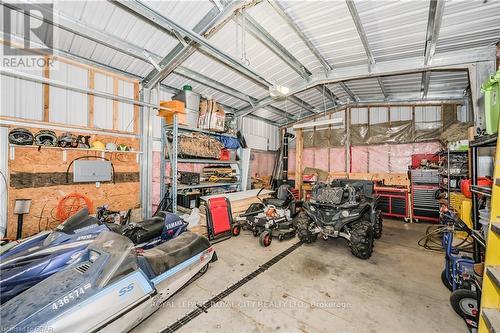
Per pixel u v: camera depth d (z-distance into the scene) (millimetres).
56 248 1772
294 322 1830
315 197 3664
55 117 3074
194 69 3984
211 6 2449
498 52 2977
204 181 4875
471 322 1734
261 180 6859
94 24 2627
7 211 2697
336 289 2318
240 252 3287
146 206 4027
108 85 3596
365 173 6395
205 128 4445
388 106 6375
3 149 2695
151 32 2867
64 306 1292
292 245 3596
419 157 5500
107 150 3451
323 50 3592
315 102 6531
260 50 3596
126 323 1537
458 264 2023
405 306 2043
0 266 1552
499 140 1422
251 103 5543
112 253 1635
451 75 4586
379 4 2564
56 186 3064
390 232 4398
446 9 2576
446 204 4012
